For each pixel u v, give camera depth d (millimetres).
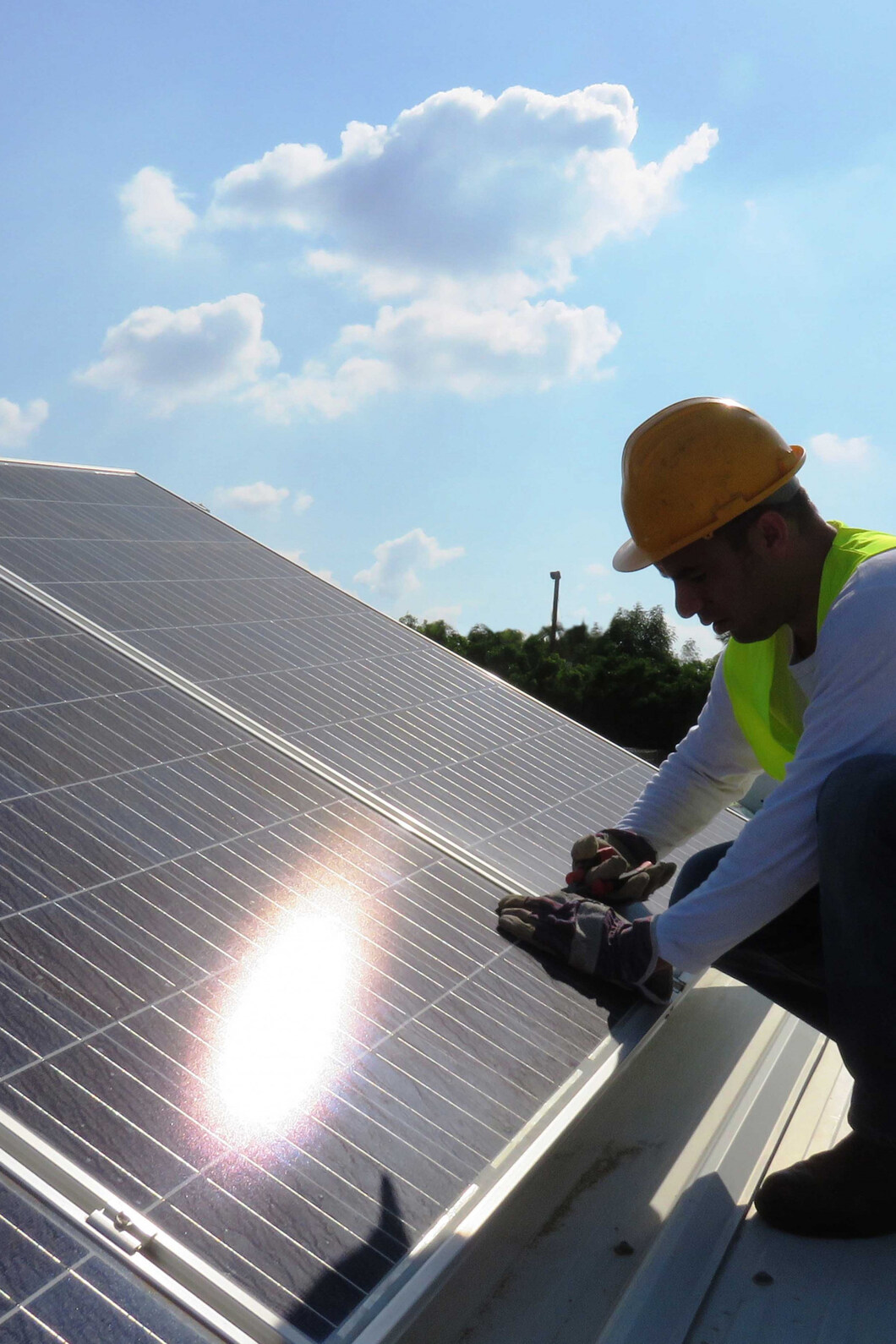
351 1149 2031
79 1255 1617
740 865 2545
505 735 5188
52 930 2277
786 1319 2211
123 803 2912
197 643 4695
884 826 2182
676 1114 3020
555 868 3885
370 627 6051
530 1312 2258
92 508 6145
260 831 3082
